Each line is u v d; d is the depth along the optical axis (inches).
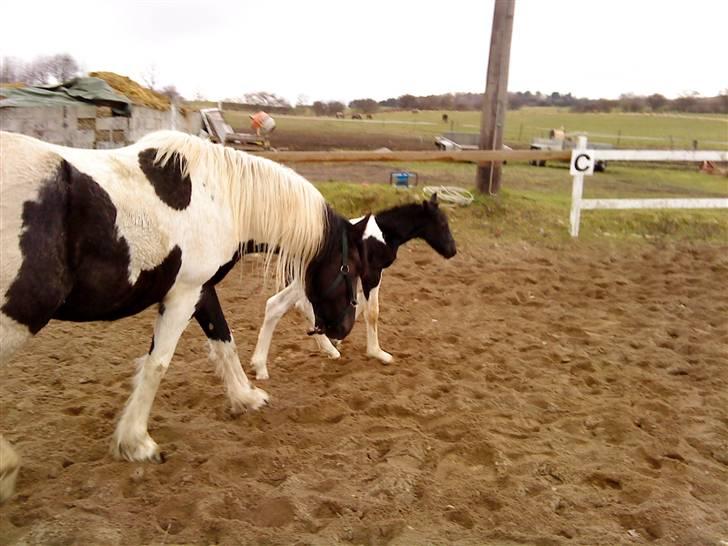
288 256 157.8
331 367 208.2
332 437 158.4
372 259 211.2
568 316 262.5
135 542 114.2
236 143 562.6
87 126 395.2
